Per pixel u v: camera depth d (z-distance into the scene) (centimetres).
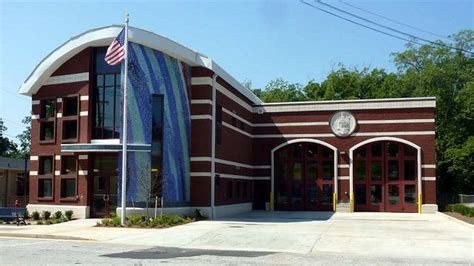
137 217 2591
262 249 1788
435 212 3797
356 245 1878
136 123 2806
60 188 3014
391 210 3928
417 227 2598
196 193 3083
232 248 1809
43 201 3077
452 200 4891
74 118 2981
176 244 1912
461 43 6022
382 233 2256
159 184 2880
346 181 4000
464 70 6000
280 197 4156
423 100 3925
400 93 5725
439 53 6028
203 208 3072
